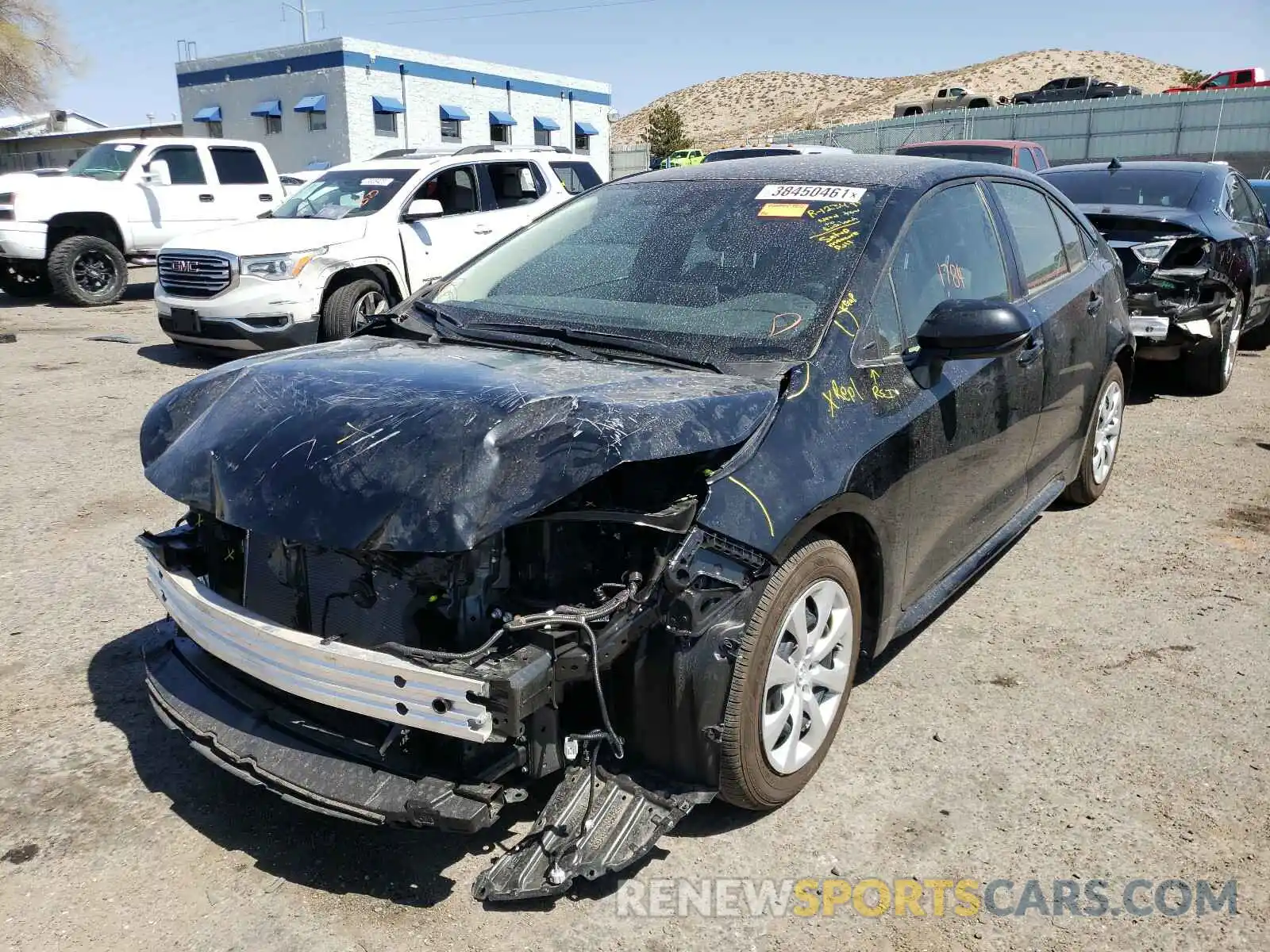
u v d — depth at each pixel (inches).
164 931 99.3
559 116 1510.8
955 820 116.1
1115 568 187.3
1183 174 331.3
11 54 1611.7
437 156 434.6
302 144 1298.0
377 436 99.9
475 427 97.7
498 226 428.8
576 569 103.0
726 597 103.8
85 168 571.5
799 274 130.7
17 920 100.5
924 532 135.7
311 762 101.1
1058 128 1283.2
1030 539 202.4
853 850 111.1
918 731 133.7
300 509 98.0
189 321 361.1
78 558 191.9
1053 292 178.2
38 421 292.0
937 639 160.1
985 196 164.9
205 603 107.3
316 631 108.1
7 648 156.4
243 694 110.5
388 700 94.0
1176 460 252.8
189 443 112.3
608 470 93.7
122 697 142.5
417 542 92.3
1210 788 121.6
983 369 145.9
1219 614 167.8
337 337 371.2
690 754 105.3
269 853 110.6
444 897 103.6
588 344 127.5
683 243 143.6
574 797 103.1
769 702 112.3
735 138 4424.2
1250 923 100.7
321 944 97.5
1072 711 138.6
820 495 110.3
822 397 116.4
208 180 580.7
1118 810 117.6
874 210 139.2
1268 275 351.3
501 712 91.3
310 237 363.6
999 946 98.0
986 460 150.3
